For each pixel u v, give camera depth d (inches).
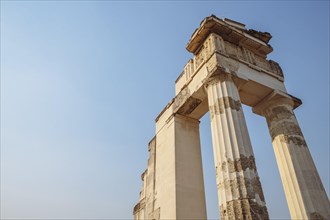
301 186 590.2
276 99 730.8
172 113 848.9
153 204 793.6
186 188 726.5
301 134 680.4
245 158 539.2
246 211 473.4
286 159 637.9
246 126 600.1
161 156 842.2
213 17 733.9
